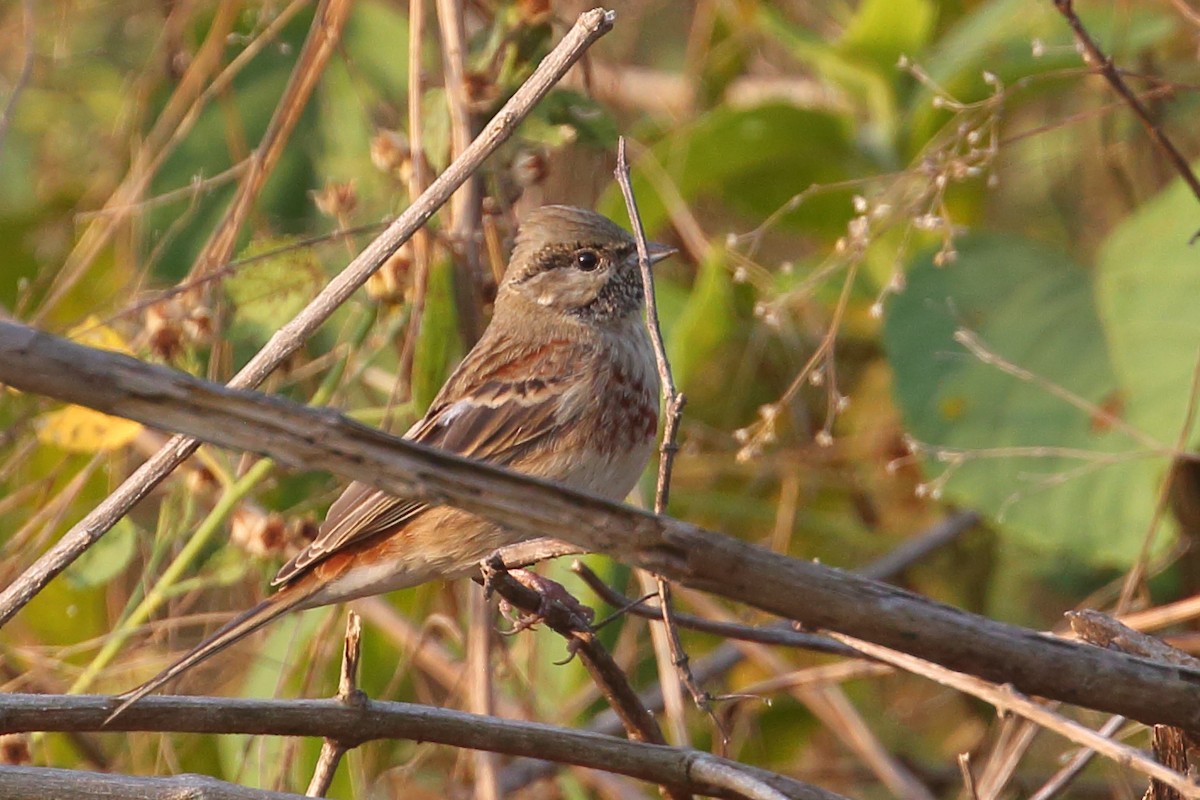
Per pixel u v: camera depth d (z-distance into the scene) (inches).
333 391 394.3
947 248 372.2
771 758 484.1
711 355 496.4
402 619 412.8
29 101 525.0
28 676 387.5
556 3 458.3
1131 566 432.5
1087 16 462.6
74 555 293.6
